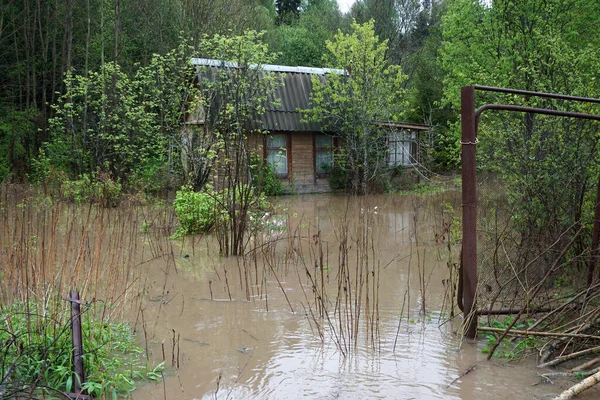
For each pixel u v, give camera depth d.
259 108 18.69
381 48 23.02
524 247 6.88
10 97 24.91
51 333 4.93
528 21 14.80
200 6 30.45
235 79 18.16
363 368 5.14
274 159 22.72
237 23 32.06
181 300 7.33
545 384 4.75
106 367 4.86
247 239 11.26
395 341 5.76
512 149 7.45
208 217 12.13
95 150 18.69
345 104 22.88
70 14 24.75
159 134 18.33
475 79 15.84
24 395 4.37
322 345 5.75
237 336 6.03
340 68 23.55
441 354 5.46
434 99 29.61
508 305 6.58
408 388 4.71
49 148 19.45
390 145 24.78
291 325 6.39
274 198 20.94
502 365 5.16
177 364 5.21
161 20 29.73
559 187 6.95
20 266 5.48
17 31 25.38
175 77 18.83
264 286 8.07
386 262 9.57
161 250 9.92
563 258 6.84
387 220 14.77
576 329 5.35
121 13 28.34
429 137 25.97
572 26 14.86
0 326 4.96
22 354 4.56
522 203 7.07
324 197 21.52
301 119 22.50
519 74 9.46
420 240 11.62
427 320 6.51
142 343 5.81
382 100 22.94
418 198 20.06
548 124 7.16
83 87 20.09
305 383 4.84
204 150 16.34
